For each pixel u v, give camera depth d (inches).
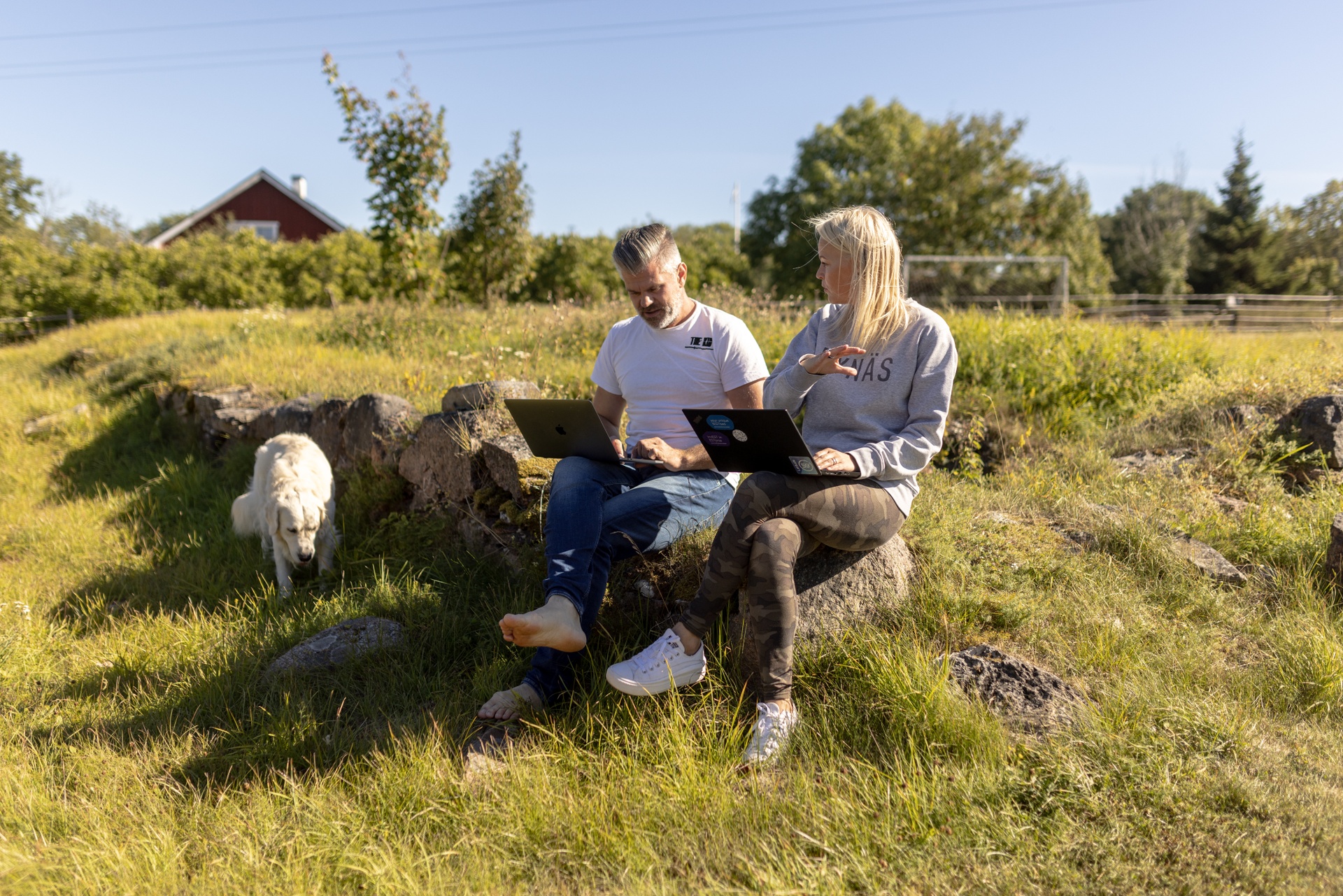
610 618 129.0
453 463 178.7
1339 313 669.9
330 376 284.5
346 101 487.8
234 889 83.9
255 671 134.0
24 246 858.1
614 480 119.5
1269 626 114.7
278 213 1242.6
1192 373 236.5
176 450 303.1
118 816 98.6
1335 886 69.7
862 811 85.6
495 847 87.7
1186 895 71.4
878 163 1278.3
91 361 474.0
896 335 107.7
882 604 117.0
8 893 83.4
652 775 95.7
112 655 147.7
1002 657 105.0
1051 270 981.8
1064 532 142.3
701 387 125.2
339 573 180.2
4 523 240.5
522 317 374.9
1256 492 157.2
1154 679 102.0
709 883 79.9
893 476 105.1
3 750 114.2
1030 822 81.6
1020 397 226.1
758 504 101.2
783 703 100.9
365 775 102.3
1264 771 85.8
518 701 110.8
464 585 155.6
